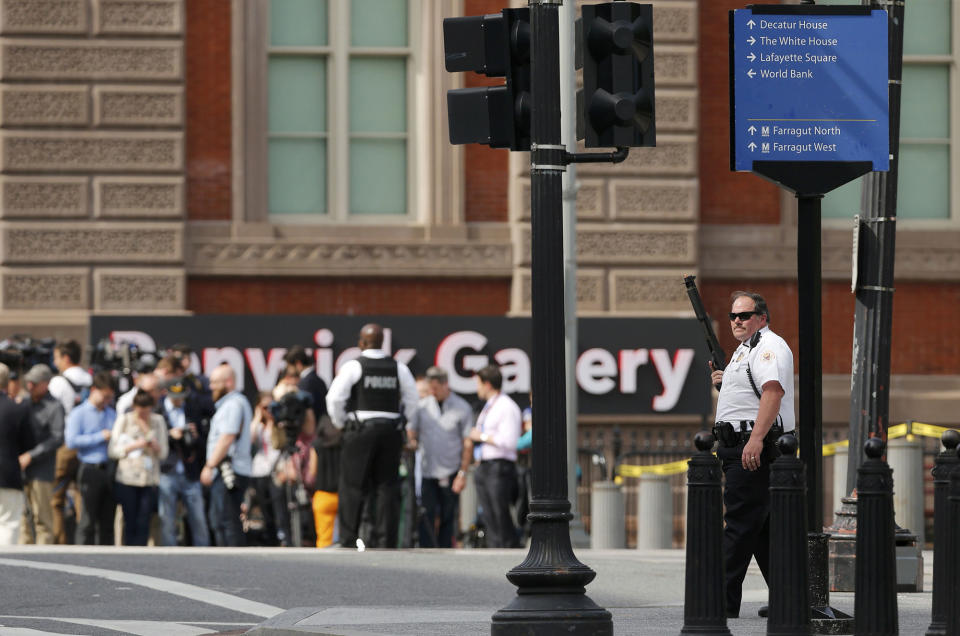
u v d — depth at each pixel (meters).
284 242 83.38
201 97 83.62
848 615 33.47
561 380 31.33
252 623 39.44
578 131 31.89
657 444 83.38
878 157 34.62
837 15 34.62
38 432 62.22
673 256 84.00
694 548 29.92
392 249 83.88
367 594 44.66
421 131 85.38
